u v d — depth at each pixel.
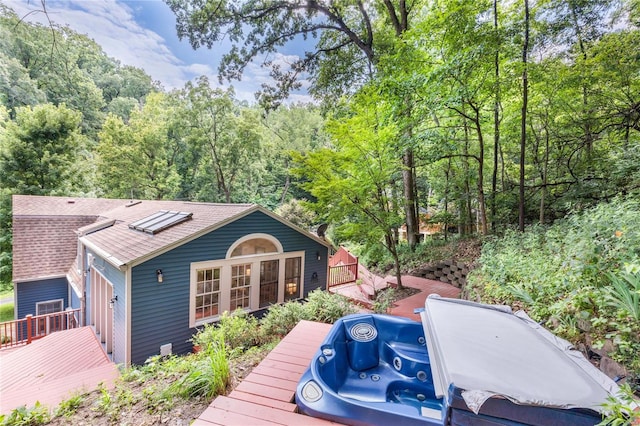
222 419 2.22
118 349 6.07
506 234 6.74
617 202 3.98
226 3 10.99
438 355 2.07
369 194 7.77
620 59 5.86
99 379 4.36
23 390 4.11
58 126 15.96
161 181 21.62
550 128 8.09
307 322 4.50
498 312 2.71
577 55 6.61
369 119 7.31
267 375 2.95
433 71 6.52
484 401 1.55
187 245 6.41
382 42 11.08
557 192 7.76
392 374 3.26
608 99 6.41
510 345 2.09
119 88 31.95
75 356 6.29
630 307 2.26
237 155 22.48
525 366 1.84
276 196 28.41
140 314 5.80
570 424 1.52
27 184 15.03
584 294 2.68
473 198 10.82
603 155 6.93
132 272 5.67
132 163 20.03
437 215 11.92
